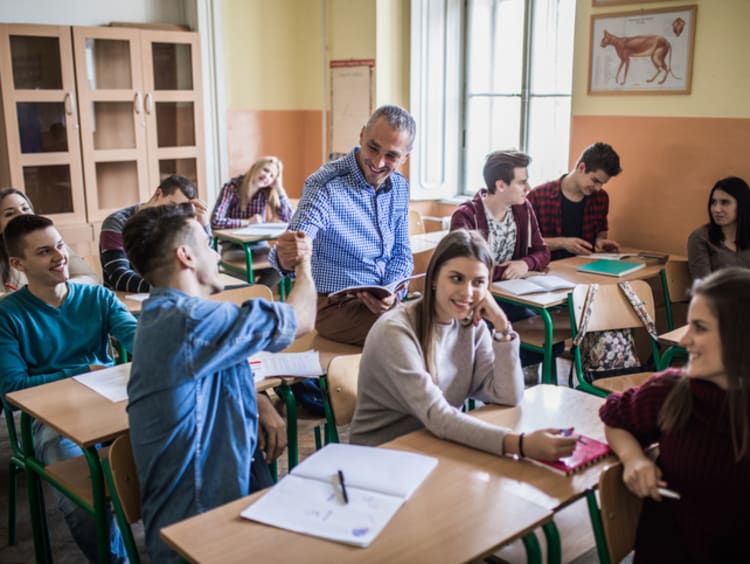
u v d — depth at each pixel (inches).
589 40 177.6
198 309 67.7
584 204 166.1
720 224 151.1
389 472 63.7
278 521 56.7
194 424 70.1
